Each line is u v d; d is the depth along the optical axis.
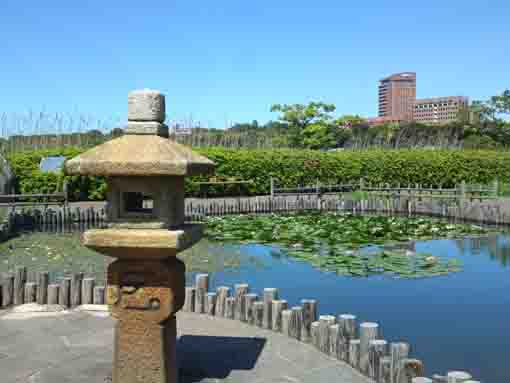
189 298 6.41
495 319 6.69
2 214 15.77
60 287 6.57
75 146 24.44
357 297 7.74
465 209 16.73
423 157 26.20
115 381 3.79
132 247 3.54
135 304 3.74
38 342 5.18
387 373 4.17
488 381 4.82
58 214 15.59
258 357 4.86
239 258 10.68
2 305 6.52
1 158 18.33
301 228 14.18
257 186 23.41
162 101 3.97
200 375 4.38
